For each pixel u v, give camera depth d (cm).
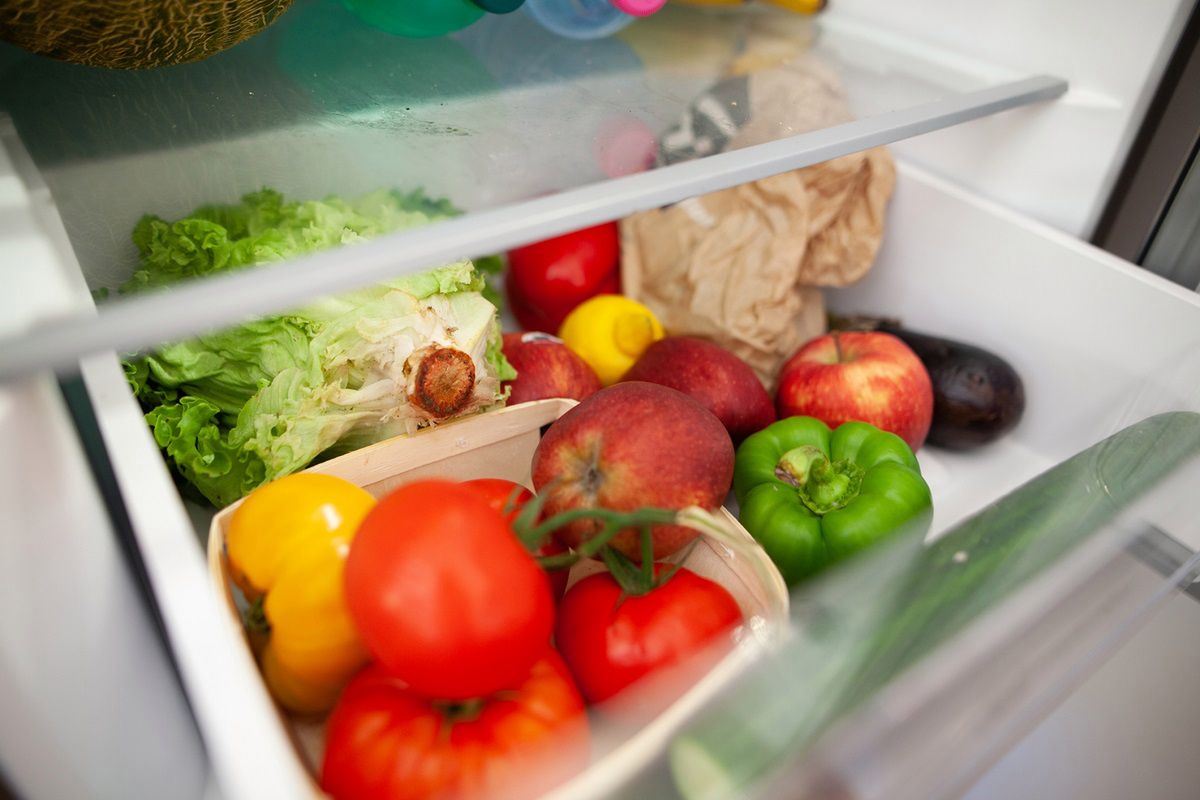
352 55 73
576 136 64
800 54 83
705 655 47
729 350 90
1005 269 84
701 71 77
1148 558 53
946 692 45
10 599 38
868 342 81
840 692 43
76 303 45
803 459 67
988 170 87
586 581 53
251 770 36
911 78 81
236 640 42
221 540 51
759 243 88
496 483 56
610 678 48
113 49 55
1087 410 80
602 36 81
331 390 59
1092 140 80
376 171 66
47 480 41
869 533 63
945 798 48
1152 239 82
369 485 60
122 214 64
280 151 64
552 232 50
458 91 69
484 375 63
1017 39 83
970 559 51
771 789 40
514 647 42
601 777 40
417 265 45
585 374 79
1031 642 48
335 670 48
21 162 60
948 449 86
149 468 47
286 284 42
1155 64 75
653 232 93
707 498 54
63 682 43
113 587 48
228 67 69
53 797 44
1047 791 63
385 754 43
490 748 43
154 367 61
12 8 49
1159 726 66
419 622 41
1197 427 62
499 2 69
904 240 92
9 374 38
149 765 53
